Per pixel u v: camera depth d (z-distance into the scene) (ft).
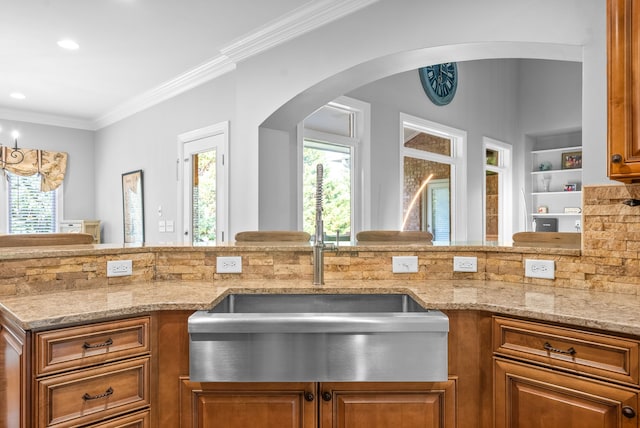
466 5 7.90
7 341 4.54
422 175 16.85
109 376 4.47
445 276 6.57
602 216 5.61
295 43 10.88
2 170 18.95
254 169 11.88
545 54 7.73
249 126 12.08
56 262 5.57
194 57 13.21
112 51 12.73
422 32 8.44
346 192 13.94
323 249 6.08
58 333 4.18
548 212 22.65
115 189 19.75
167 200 16.33
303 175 12.96
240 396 4.64
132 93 16.79
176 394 4.77
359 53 9.45
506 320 4.70
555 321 4.31
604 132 6.31
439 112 17.34
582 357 4.17
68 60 13.37
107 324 4.48
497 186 21.76
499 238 21.72
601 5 6.48
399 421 4.61
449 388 4.75
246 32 11.47
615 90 4.94
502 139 21.29
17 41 11.97
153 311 4.81
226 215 13.30
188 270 6.51
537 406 4.46
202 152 14.78
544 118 21.76
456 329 4.89
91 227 19.60
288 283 6.13
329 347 4.49
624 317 4.14
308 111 11.74
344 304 6.05
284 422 4.58
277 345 4.48
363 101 14.08
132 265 6.24
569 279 5.83
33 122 19.70
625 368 3.90
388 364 4.49
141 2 9.88
